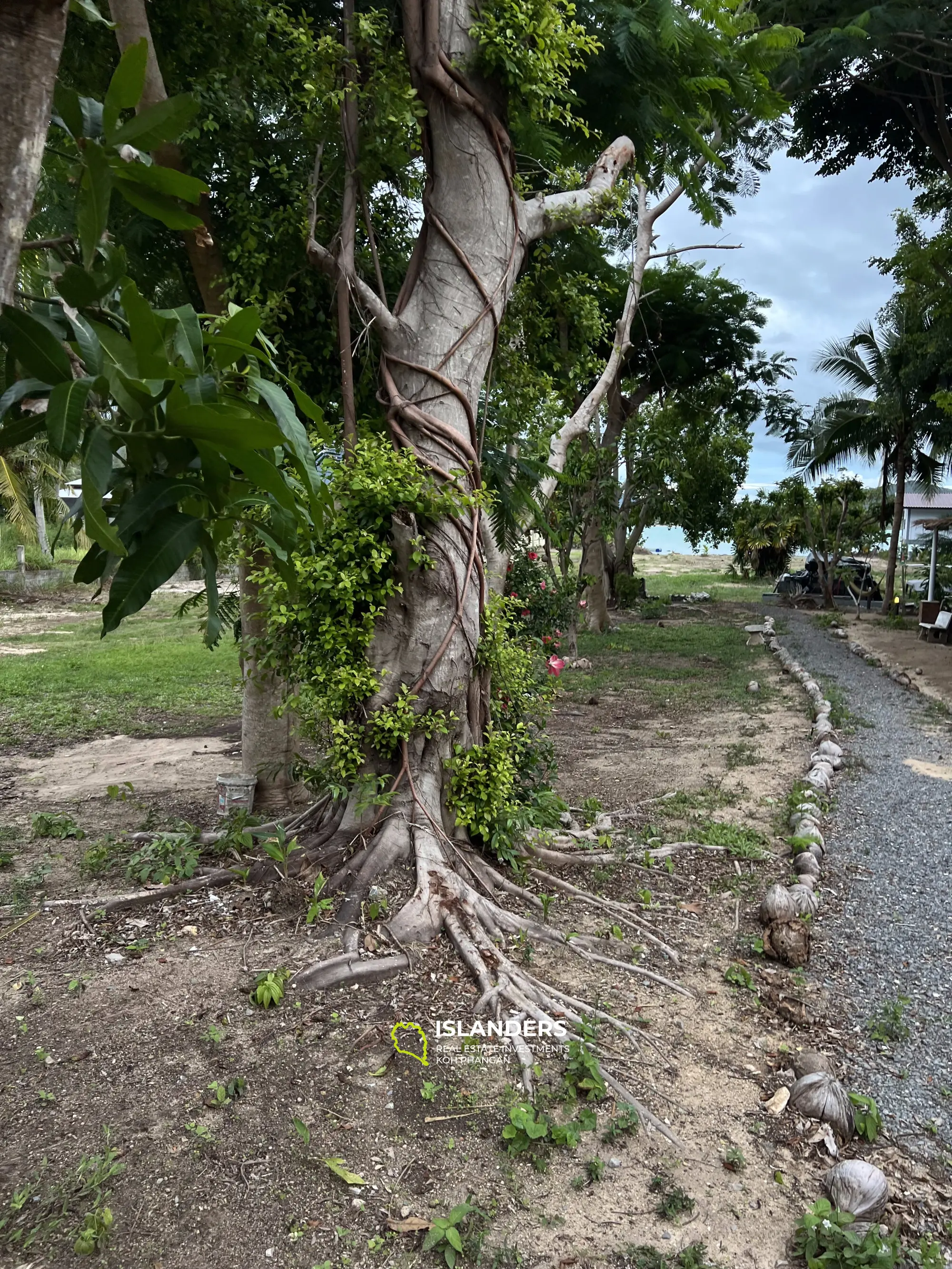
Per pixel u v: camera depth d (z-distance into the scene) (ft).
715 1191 8.39
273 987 10.72
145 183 4.58
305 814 15.70
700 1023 11.43
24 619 68.59
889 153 50.96
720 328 55.52
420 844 13.57
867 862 17.85
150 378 4.20
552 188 21.36
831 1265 7.36
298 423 4.90
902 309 57.82
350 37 14.67
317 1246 7.40
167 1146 8.36
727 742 28.91
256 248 16.28
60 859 16.71
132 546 4.83
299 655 14.26
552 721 32.19
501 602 16.12
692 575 134.51
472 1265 7.27
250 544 14.06
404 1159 8.45
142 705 35.17
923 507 75.00
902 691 38.14
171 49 17.02
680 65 17.90
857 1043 11.27
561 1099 9.39
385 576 14.07
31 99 4.21
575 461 42.52
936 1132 9.59
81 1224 7.43
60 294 4.45
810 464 75.56
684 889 16.03
